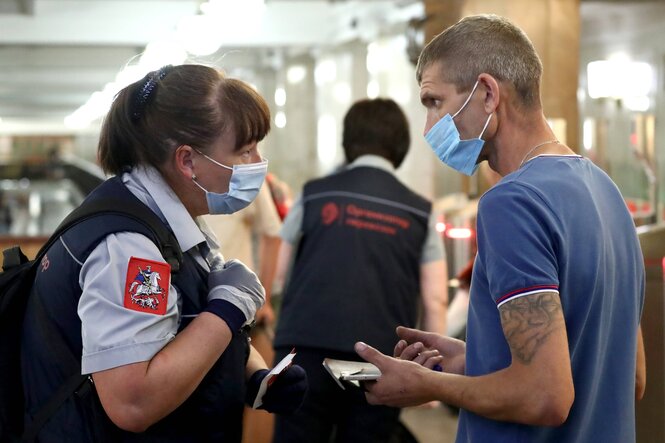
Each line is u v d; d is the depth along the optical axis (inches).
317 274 120.2
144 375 63.0
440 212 241.8
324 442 119.9
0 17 500.1
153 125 69.0
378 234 120.7
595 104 331.9
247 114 69.6
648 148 239.1
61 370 66.0
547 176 63.1
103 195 68.5
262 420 154.0
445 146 68.5
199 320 67.1
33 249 215.6
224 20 449.4
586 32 358.9
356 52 578.9
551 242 60.4
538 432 62.2
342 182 124.1
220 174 70.0
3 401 68.7
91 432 65.3
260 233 154.3
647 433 107.7
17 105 1327.5
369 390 68.4
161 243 66.9
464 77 66.7
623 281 67.2
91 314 63.6
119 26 507.5
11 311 68.7
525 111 67.1
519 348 58.5
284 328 120.8
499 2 235.8
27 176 1000.9
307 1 499.5
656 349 106.7
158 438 67.3
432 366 73.0
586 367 63.1
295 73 748.6
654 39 327.6
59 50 717.9
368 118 125.6
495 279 60.2
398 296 121.0
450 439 181.5
